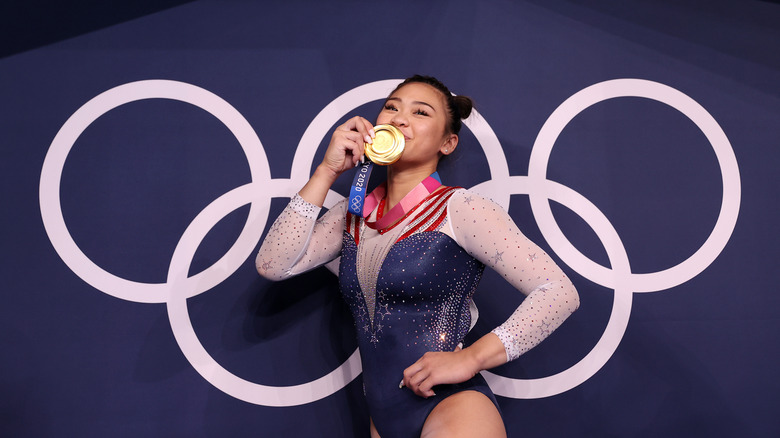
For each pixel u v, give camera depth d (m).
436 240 1.36
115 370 1.73
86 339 1.73
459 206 1.37
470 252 1.37
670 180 1.86
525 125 1.85
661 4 1.91
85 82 1.78
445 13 1.86
